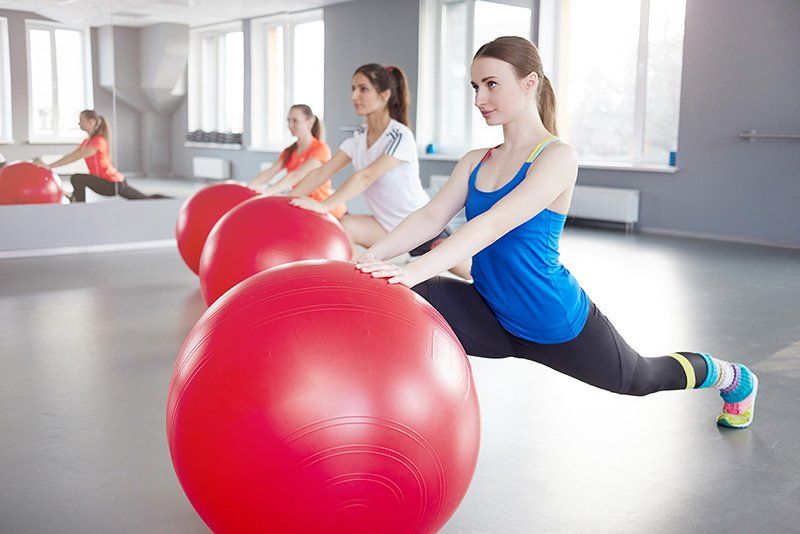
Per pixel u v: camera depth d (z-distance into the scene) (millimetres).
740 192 7188
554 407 2793
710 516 1975
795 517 1970
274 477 1370
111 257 5984
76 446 2418
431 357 1473
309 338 1408
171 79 6473
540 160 1763
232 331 1455
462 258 1688
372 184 3596
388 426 1391
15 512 1980
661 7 7742
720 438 2502
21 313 4172
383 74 3367
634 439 2494
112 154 6242
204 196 4586
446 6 9023
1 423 2609
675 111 7785
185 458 1446
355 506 1402
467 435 1520
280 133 7715
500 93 1800
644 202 7875
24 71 5754
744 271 5602
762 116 6977
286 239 3105
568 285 1878
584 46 8398
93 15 5984
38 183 5965
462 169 1969
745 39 7016
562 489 2127
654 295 4727
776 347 3586
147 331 3818
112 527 1908
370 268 1635
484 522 1936
